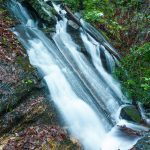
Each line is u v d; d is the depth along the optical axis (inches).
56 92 178.5
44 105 165.2
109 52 224.4
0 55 172.2
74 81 192.7
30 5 225.8
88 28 238.5
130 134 174.4
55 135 153.9
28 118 157.5
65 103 175.9
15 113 155.9
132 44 238.2
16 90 161.6
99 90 199.9
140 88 204.2
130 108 195.5
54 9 234.1
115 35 244.1
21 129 153.9
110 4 268.2
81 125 171.9
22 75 168.2
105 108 190.2
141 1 265.6
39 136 150.3
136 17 253.8
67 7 245.8
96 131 173.0
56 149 147.4
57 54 203.3
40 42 202.8
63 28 227.9
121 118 189.0
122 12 261.6
